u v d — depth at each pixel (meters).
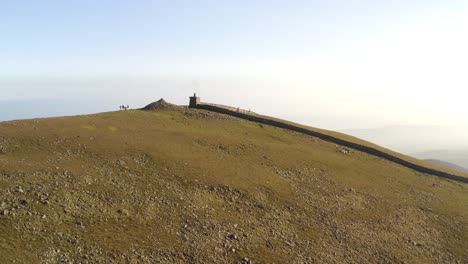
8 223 29.88
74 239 30.23
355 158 66.56
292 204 44.47
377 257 38.53
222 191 43.16
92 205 35.03
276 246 36.41
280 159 57.00
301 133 75.00
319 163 58.97
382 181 58.28
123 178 41.12
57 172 39.00
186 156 50.09
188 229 35.44
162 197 39.31
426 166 70.50
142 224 34.44
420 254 40.81
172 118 69.25
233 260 33.06
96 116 63.59
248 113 82.19
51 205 33.28
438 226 47.78
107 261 28.98
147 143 51.72
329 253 37.34
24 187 34.91
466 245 44.41
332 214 44.56
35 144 45.41
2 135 46.62
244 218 39.47
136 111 70.88
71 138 48.78
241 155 55.28
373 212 47.53
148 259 30.42
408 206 51.47
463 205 55.22
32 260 27.09
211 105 81.06
